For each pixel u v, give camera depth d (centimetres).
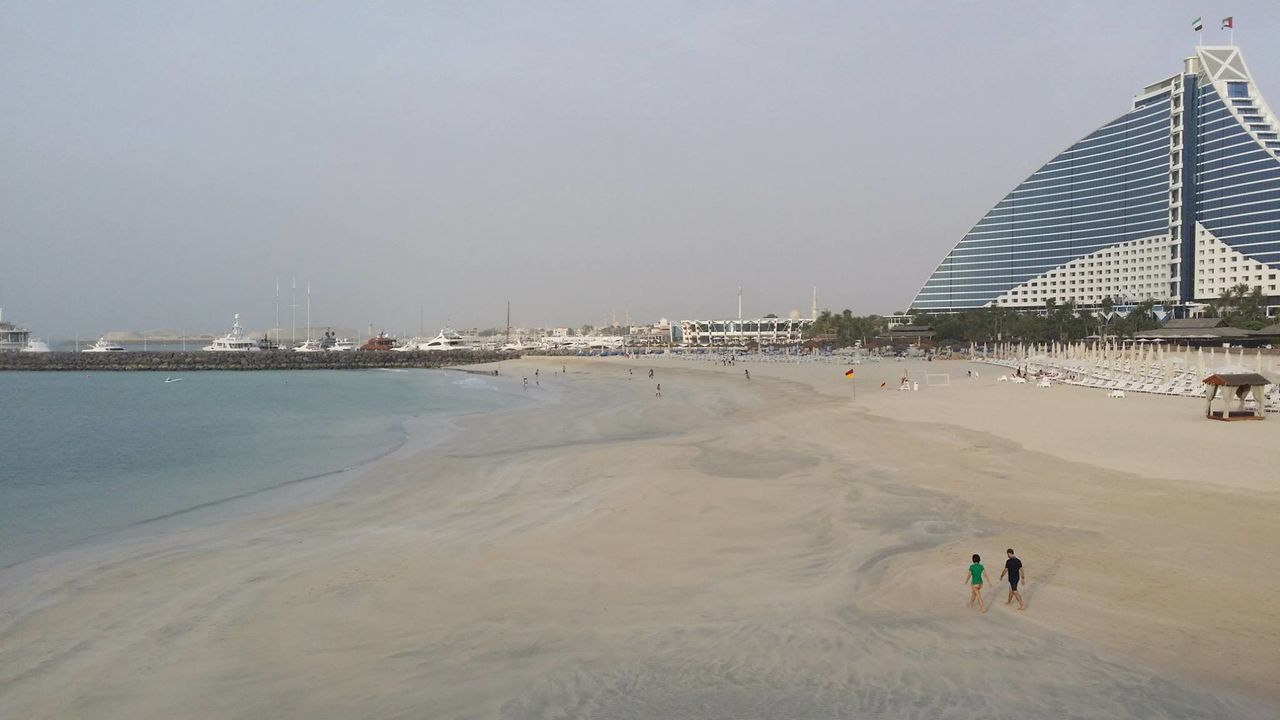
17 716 1140
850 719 1014
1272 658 1159
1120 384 5909
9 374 14388
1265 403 4072
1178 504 2089
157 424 5503
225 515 2498
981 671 1143
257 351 17562
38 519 2475
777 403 5978
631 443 3797
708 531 2062
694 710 1060
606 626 1400
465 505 2511
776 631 1334
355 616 1499
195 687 1216
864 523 2052
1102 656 1182
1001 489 2391
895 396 5941
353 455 3806
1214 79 18525
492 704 1110
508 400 7612
